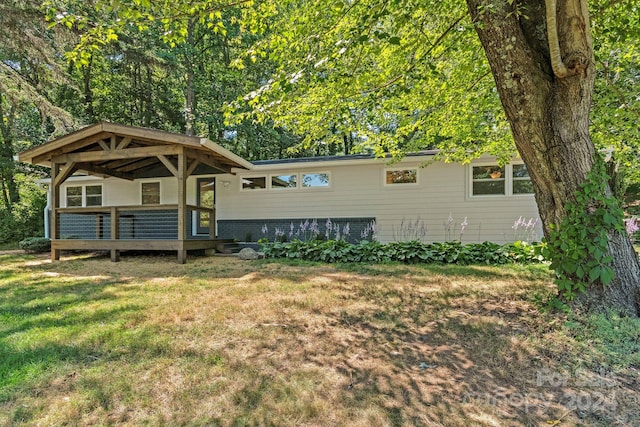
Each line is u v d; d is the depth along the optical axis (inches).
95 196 457.4
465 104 249.3
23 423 67.9
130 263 298.0
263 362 94.0
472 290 173.5
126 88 636.7
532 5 120.6
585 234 114.3
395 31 157.6
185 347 104.4
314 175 403.2
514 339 104.9
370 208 386.3
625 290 115.0
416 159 366.0
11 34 358.3
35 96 386.3
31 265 291.3
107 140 321.1
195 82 633.0
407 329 119.3
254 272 242.1
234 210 424.5
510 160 319.0
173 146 296.5
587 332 104.0
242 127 653.3
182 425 67.1
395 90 188.1
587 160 118.5
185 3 135.3
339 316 135.1
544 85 119.3
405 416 69.3
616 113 205.8
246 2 152.3
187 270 254.1
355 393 77.9
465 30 180.2
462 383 82.0
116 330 119.6
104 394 77.9
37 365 92.6
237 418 68.9
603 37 184.4
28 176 624.7
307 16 177.0
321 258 297.6
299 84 156.4
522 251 268.5
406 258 281.6
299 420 68.2
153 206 312.0
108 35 144.8
